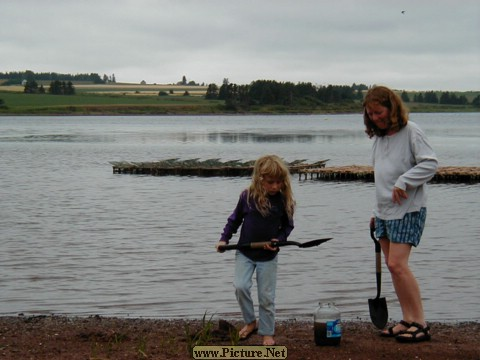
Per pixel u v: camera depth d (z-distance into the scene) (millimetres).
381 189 7023
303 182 33844
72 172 40312
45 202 26375
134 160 50781
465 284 12258
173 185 32781
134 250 16094
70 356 6820
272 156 6777
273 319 6945
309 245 6742
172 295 11570
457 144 70250
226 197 27891
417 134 6883
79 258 15125
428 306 10680
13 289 12125
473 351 6789
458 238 17469
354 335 7594
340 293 11594
